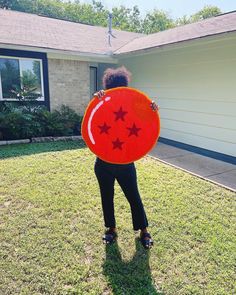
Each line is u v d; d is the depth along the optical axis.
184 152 6.97
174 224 3.18
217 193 4.12
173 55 7.60
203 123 6.93
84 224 3.15
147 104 2.45
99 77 11.82
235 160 6.11
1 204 3.60
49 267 2.44
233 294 2.19
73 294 2.16
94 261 2.54
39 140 7.68
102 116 2.42
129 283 2.29
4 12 11.11
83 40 10.21
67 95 9.14
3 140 7.44
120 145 2.47
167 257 2.61
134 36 13.09
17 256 2.56
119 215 3.38
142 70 9.10
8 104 7.84
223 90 6.25
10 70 8.05
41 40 8.71
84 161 5.57
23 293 2.15
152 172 5.01
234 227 3.15
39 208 3.51
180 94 7.59
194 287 2.25
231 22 6.57
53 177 4.58
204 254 2.66
